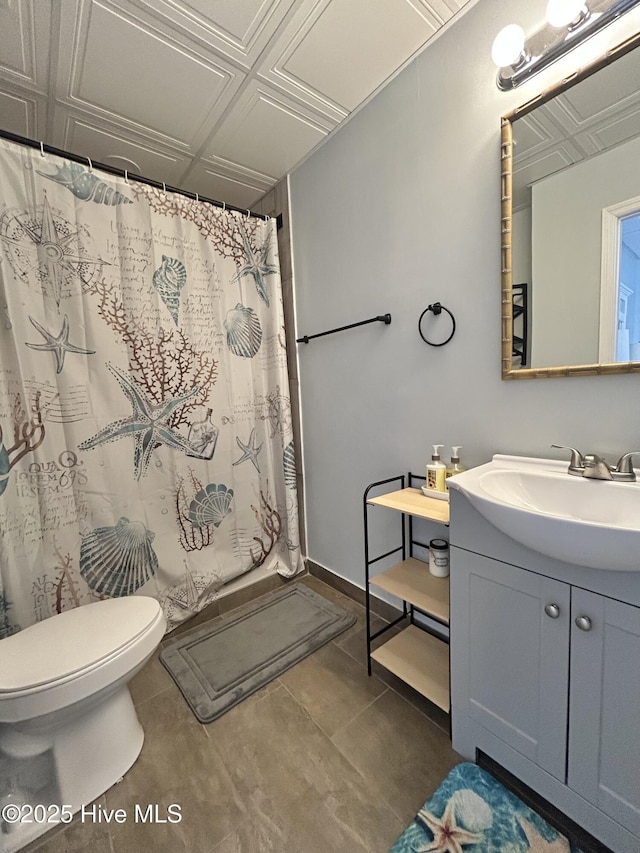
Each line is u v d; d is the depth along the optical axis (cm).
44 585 145
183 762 117
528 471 112
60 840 99
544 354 113
